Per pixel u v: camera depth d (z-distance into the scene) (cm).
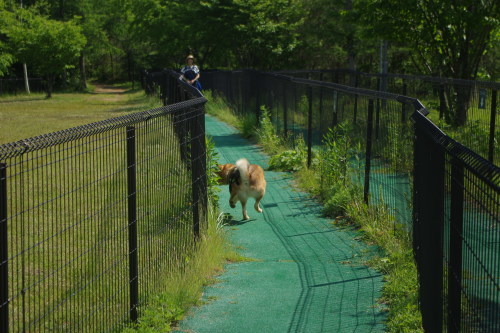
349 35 2977
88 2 5897
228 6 3256
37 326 459
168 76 1931
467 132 1022
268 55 3281
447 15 1625
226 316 517
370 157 843
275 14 3297
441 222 389
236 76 2186
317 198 977
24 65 4609
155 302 514
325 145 1077
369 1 1794
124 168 465
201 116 726
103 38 6012
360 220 791
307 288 582
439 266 397
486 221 267
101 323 469
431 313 422
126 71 8044
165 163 568
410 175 636
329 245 731
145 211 515
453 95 1126
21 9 4147
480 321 281
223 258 677
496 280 252
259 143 1544
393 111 730
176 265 589
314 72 2086
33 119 2386
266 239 768
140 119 485
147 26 4319
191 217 659
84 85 6066
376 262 645
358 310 520
